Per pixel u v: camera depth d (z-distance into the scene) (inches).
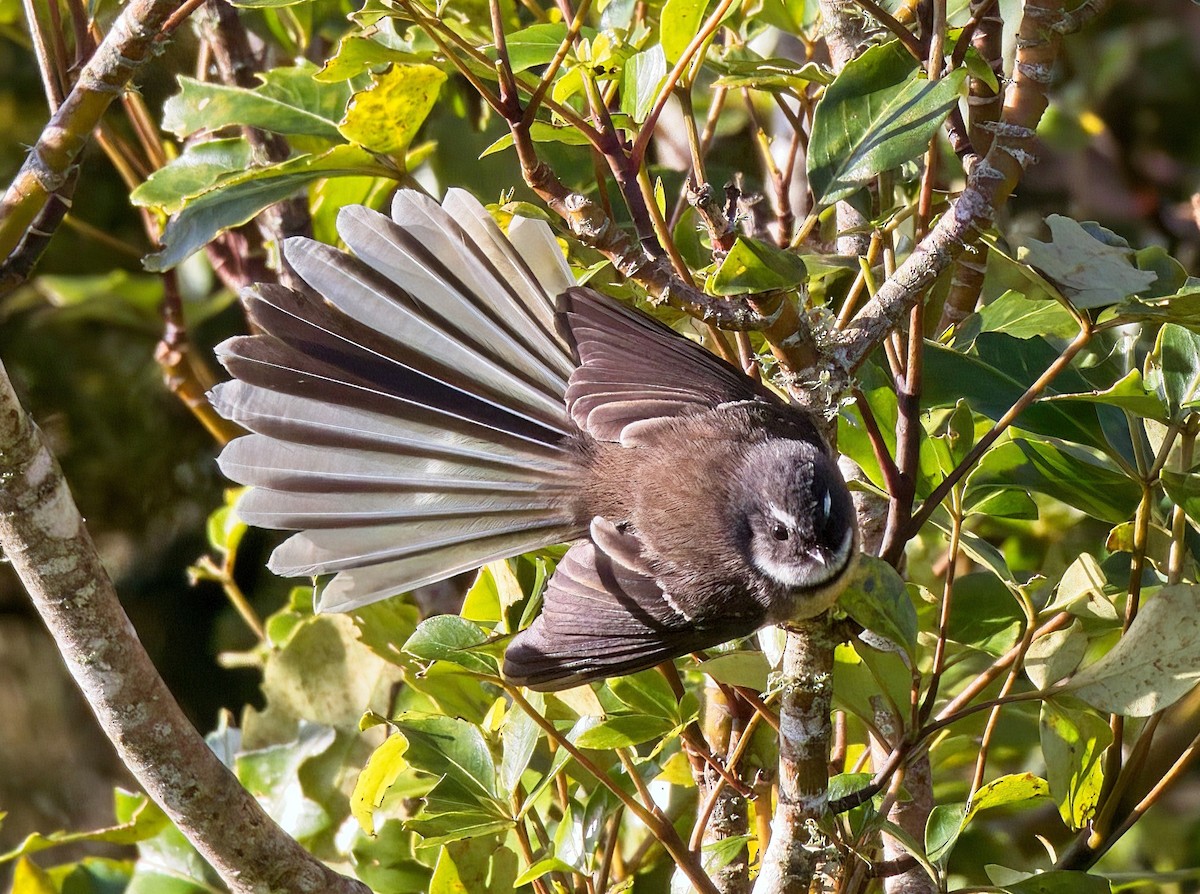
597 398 237.6
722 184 337.4
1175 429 240.1
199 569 357.4
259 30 366.9
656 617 229.6
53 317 429.7
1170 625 212.5
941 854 217.2
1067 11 255.0
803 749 207.8
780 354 206.8
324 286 237.1
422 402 240.8
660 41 239.6
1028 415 244.1
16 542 208.7
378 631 299.0
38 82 442.6
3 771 484.7
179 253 250.1
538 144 309.1
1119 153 422.6
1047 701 216.4
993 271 340.2
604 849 274.8
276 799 309.9
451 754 242.1
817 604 209.8
